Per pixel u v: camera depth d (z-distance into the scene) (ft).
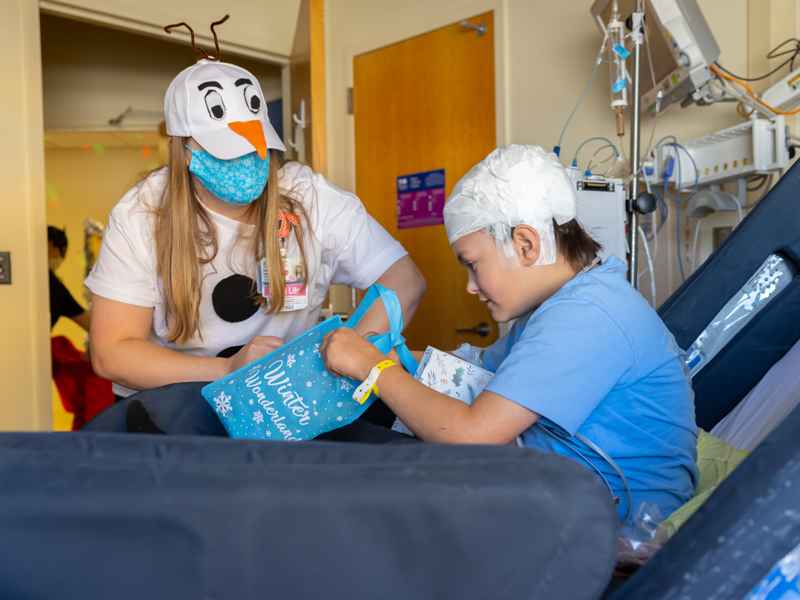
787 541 1.41
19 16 8.54
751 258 4.03
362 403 2.77
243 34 10.83
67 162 18.90
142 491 1.34
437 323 10.02
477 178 2.92
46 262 8.66
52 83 15.57
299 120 9.21
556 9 8.38
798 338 3.93
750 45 6.63
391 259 4.70
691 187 6.95
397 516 1.32
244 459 1.40
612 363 2.54
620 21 6.63
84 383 11.00
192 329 4.18
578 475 1.36
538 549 1.32
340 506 1.32
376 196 10.94
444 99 9.82
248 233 4.29
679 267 7.20
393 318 2.93
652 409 2.71
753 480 1.46
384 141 10.77
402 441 2.64
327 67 11.68
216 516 1.32
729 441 3.47
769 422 3.20
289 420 2.81
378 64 10.82
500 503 1.32
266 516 1.32
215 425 3.03
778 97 6.01
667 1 6.08
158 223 4.02
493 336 9.31
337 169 11.62
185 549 1.33
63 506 1.34
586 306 2.59
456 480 1.33
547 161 2.92
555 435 2.72
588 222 5.91
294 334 4.73
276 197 4.29
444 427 2.43
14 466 1.40
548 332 2.53
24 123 8.55
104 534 1.35
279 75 14.12
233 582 1.33
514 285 2.90
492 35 9.13
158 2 9.92
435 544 1.32
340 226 4.64
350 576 1.33
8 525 1.36
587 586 1.33
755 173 6.12
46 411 8.59
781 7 6.40
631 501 2.65
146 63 15.98
